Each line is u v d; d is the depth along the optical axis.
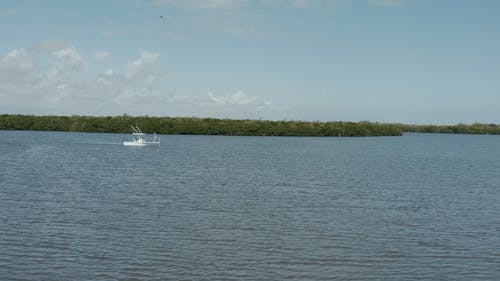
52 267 24.64
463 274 24.88
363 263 26.34
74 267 24.73
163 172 68.44
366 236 31.94
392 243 30.34
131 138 173.75
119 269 24.61
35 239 29.53
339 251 28.44
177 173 67.44
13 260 25.53
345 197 48.16
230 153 111.12
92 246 28.38
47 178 58.84
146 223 34.38
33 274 23.61
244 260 26.44
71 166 74.88
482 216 39.09
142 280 23.23
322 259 26.89
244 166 80.00
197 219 36.03
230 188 53.03
